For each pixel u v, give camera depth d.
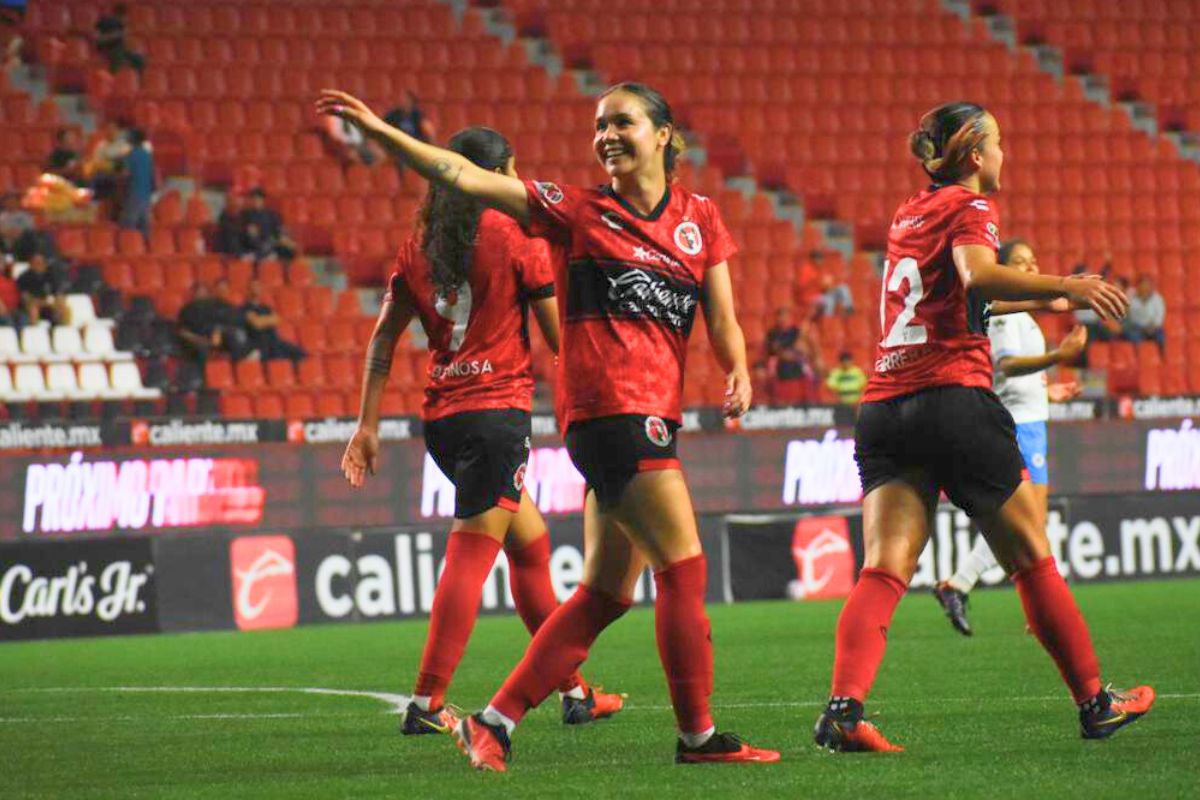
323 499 55.94
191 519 54.31
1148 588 59.34
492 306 25.36
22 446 52.81
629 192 20.42
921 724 25.25
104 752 24.77
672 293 20.38
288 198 81.38
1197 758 20.70
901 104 97.50
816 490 60.94
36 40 86.62
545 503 57.16
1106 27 107.44
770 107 95.31
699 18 100.81
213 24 91.56
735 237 85.81
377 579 55.94
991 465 21.78
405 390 70.81
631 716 27.78
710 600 59.19
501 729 21.36
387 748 24.27
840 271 83.88
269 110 86.50
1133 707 22.73
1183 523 63.94
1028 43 106.00
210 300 68.62
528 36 98.06
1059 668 22.67
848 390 72.12
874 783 19.16
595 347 20.27
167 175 82.62
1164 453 63.91
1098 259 89.12
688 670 20.78
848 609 21.84
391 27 95.12
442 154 19.83
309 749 24.44
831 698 21.80
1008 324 38.59
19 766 23.31
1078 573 62.22
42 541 51.88
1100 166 95.94
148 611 53.03
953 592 41.81
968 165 22.23
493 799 18.88
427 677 25.66
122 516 53.47
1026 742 22.64
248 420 55.25
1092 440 62.97
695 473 59.47
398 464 56.81
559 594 56.91
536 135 88.94
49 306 68.50
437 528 56.78
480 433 25.36
